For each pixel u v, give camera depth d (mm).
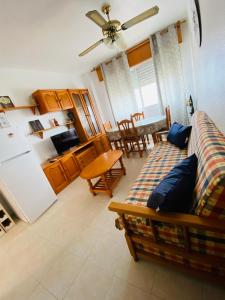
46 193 2457
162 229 1013
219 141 1072
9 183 2010
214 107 1405
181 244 993
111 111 4719
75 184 3123
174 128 2404
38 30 2006
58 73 3869
